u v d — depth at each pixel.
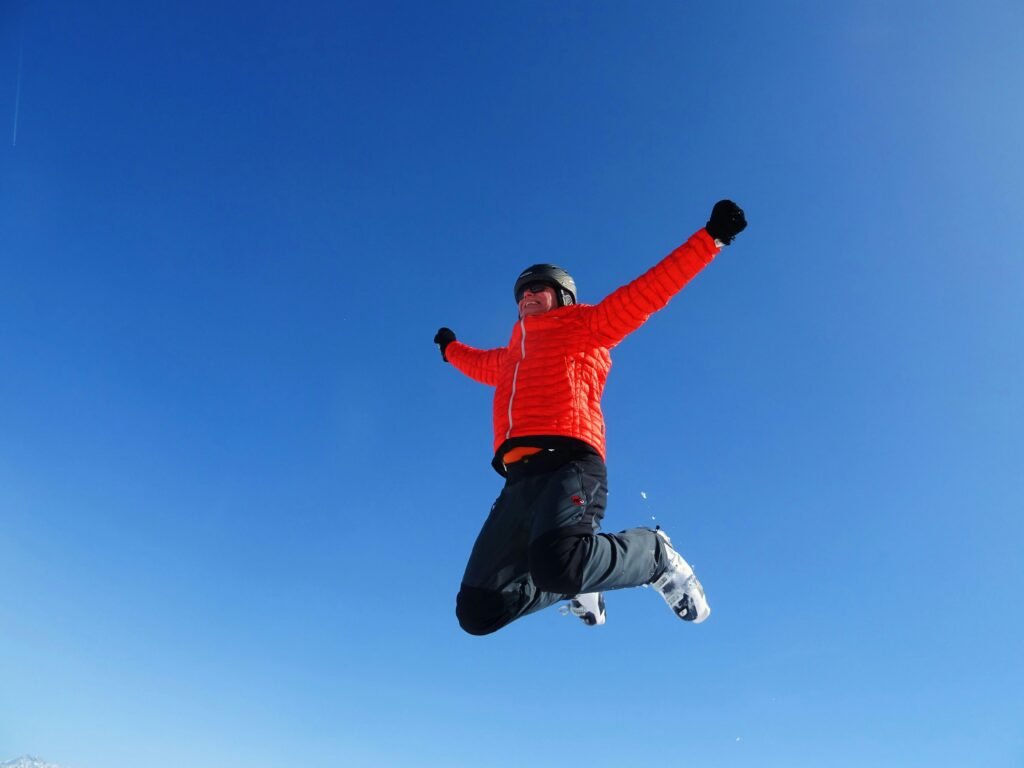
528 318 3.42
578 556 2.80
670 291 3.01
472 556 3.17
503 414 3.25
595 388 3.27
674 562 3.27
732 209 2.89
